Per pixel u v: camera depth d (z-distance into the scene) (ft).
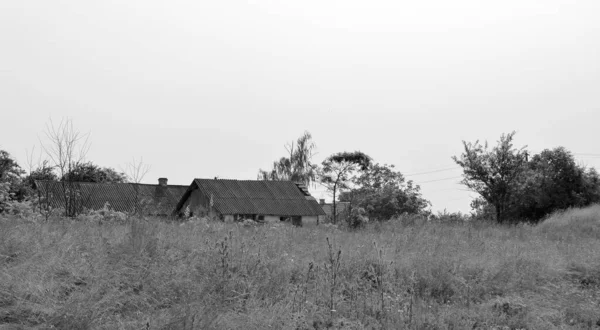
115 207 134.72
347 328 22.90
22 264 22.50
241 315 21.68
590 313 27.66
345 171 172.45
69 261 24.23
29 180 55.42
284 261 30.81
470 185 117.50
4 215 36.65
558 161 123.13
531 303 29.07
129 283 23.22
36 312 19.57
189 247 30.45
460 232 57.88
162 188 161.38
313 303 25.14
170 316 19.98
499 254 40.14
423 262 33.58
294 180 189.37
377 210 154.20
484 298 30.53
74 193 53.98
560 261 39.27
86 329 18.92
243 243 30.32
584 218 86.79
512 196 117.60
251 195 150.41
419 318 24.27
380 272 30.27
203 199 146.00
